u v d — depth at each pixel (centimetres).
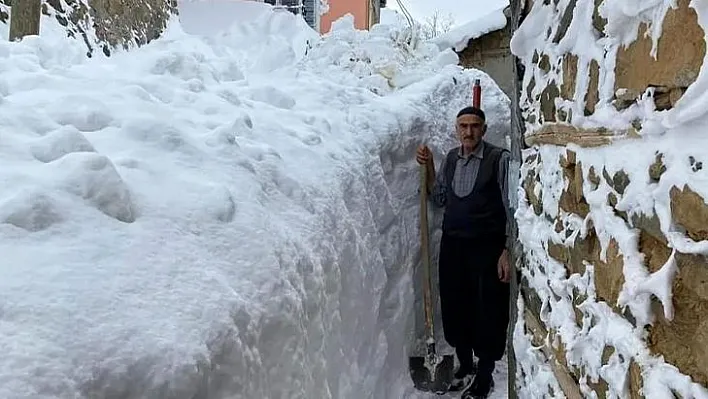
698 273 101
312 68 500
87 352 115
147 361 121
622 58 136
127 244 144
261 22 729
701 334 102
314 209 239
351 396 263
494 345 377
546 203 227
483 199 378
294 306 178
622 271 133
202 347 133
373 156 353
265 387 160
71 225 140
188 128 230
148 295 134
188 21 831
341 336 258
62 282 124
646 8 119
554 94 212
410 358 379
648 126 115
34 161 161
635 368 125
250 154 232
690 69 101
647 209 118
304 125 312
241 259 168
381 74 479
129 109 221
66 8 507
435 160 426
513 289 315
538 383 233
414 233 400
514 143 320
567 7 196
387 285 359
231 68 375
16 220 133
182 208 169
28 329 112
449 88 472
